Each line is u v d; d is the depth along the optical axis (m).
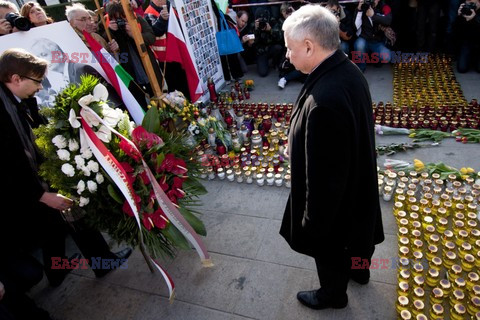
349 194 1.67
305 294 2.27
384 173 3.39
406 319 2.00
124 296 2.60
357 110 1.51
